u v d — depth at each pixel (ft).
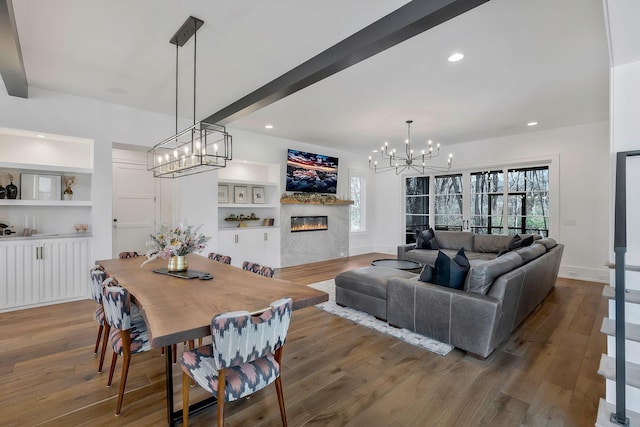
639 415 5.44
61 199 13.66
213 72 10.68
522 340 9.84
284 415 5.80
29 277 12.21
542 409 6.48
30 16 7.54
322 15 7.46
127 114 14.37
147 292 6.86
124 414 6.28
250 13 7.41
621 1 4.70
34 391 7.00
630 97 6.34
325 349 9.23
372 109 14.60
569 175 17.87
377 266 14.52
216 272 8.92
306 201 22.17
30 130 12.12
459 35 8.37
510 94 12.66
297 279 17.71
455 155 22.52
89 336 9.91
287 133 19.57
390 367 8.21
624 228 5.24
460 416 6.29
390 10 7.23
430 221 24.49
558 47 9.01
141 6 7.18
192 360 5.69
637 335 5.46
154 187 18.90
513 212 20.34
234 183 20.27
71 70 10.61
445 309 9.33
